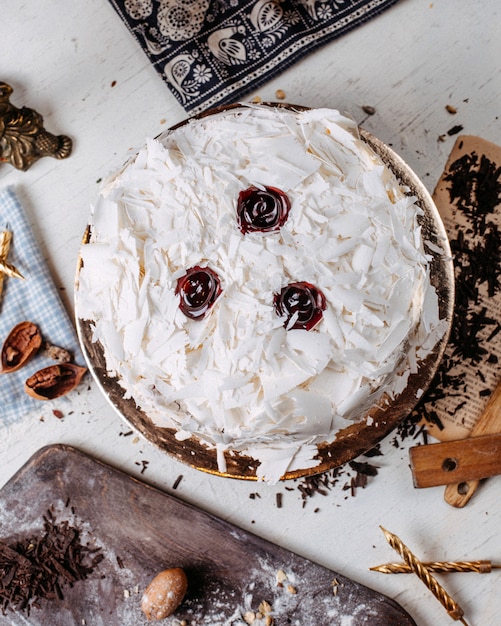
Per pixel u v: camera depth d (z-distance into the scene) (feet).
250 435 1.94
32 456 2.34
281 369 1.88
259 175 1.90
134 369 1.96
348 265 1.89
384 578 2.27
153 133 2.37
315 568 2.26
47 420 2.36
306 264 1.87
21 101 2.40
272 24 2.32
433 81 2.32
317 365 1.87
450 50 2.32
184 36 2.32
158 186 1.94
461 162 2.28
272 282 1.86
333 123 1.96
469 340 2.26
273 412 1.89
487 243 2.27
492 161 2.27
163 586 2.20
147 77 2.37
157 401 1.96
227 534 2.29
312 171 1.90
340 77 2.35
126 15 2.32
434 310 1.98
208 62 2.33
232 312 1.88
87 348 2.10
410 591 2.27
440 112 2.32
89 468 2.32
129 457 2.35
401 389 2.04
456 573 2.27
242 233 1.89
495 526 2.26
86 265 2.00
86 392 2.35
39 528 2.34
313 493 2.30
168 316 1.90
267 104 2.07
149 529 2.31
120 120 2.37
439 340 2.03
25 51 2.40
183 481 2.33
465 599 2.26
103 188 2.08
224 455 2.09
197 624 2.29
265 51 2.33
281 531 2.31
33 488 2.34
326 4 2.32
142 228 1.94
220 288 1.88
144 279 1.91
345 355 1.88
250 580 2.28
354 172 1.94
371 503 2.29
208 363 1.90
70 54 2.39
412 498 2.28
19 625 2.33
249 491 2.32
